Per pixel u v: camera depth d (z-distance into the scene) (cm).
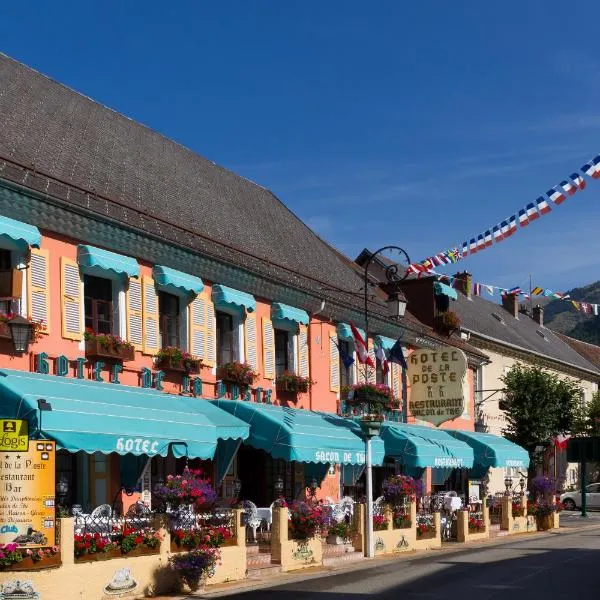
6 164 1656
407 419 3012
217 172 2952
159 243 1944
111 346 1789
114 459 1817
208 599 1535
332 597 1516
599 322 14412
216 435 1767
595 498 4775
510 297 5866
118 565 1509
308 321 2484
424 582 1720
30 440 1391
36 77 2298
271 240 2761
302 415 2242
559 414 4050
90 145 2223
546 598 1497
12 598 1347
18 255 1655
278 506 1983
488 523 2958
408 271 2706
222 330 2217
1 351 1577
